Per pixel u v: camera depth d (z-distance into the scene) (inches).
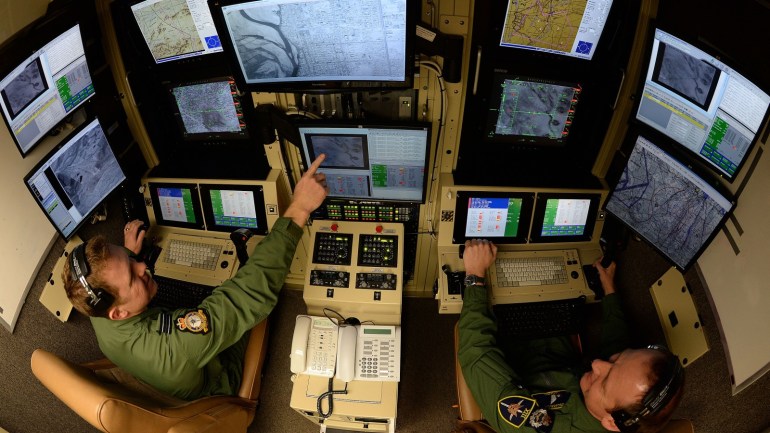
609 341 82.7
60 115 78.8
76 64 79.3
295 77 74.2
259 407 107.2
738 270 63.0
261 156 99.2
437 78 80.5
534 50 77.0
